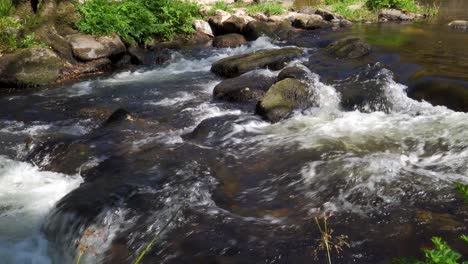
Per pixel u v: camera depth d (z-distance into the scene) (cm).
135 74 1195
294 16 1694
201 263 407
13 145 727
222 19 1625
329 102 822
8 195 572
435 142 645
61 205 511
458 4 2052
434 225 441
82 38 1236
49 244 484
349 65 1016
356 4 1917
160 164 601
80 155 647
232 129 738
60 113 893
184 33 1552
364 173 550
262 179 571
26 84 1075
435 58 1043
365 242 421
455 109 763
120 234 462
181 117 831
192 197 516
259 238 438
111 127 754
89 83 1110
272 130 734
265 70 1016
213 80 1090
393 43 1238
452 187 511
